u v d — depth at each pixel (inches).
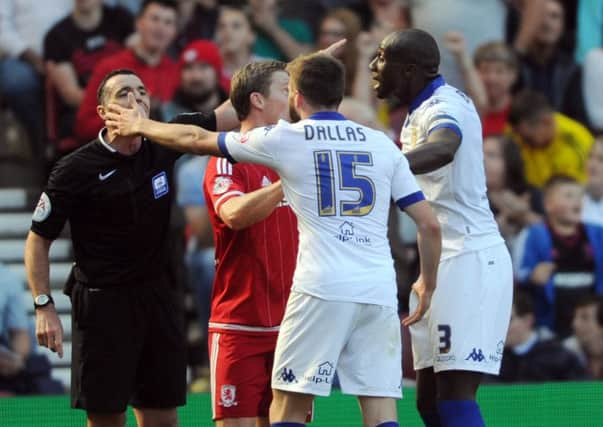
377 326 637.9
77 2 1310.3
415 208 645.9
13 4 1322.6
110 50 1307.8
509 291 736.3
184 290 1258.6
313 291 630.5
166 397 740.0
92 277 721.0
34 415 1029.2
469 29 1358.3
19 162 1358.3
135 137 694.5
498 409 1056.2
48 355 1291.8
